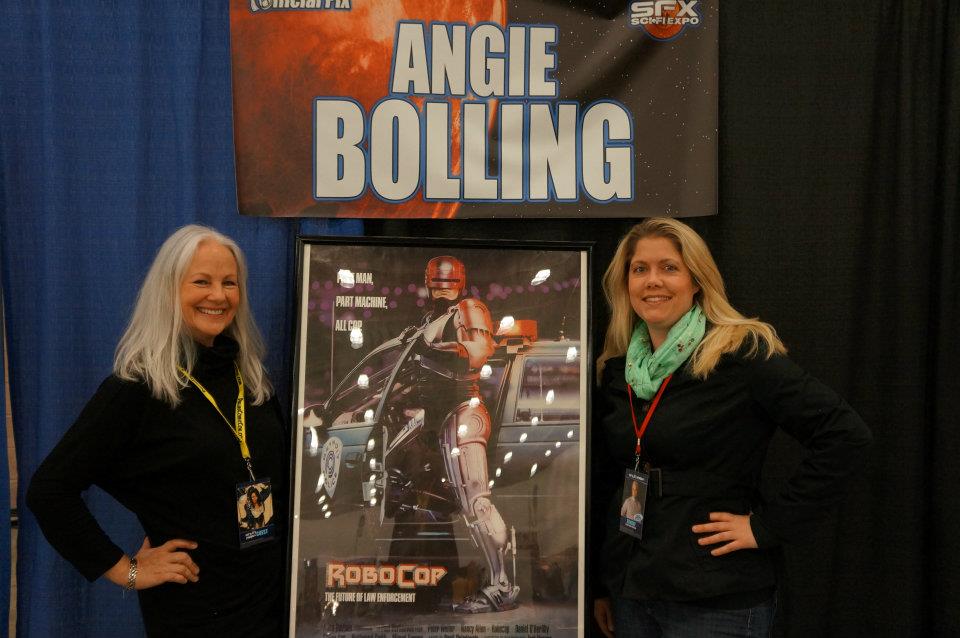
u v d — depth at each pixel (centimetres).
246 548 152
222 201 204
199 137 203
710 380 155
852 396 209
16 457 202
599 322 210
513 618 172
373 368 176
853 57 205
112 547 146
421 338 178
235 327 167
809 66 206
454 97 202
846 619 209
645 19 202
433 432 175
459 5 201
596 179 203
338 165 201
